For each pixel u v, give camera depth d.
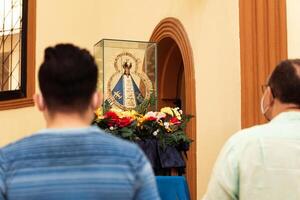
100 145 1.34
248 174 1.86
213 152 4.34
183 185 2.98
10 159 1.33
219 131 4.25
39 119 6.81
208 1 4.49
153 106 3.76
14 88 7.14
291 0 3.54
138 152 1.38
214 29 4.37
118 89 3.80
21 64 6.99
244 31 3.86
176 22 5.08
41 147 1.33
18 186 1.29
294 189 1.84
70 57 1.40
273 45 3.64
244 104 3.84
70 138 1.34
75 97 1.38
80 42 7.07
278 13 3.63
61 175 1.30
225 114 4.16
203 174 4.52
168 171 3.25
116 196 1.30
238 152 1.89
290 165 1.85
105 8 6.93
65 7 7.06
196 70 4.72
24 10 7.02
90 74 1.41
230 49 4.09
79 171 1.30
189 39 4.86
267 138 1.88
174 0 5.14
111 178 1.31
